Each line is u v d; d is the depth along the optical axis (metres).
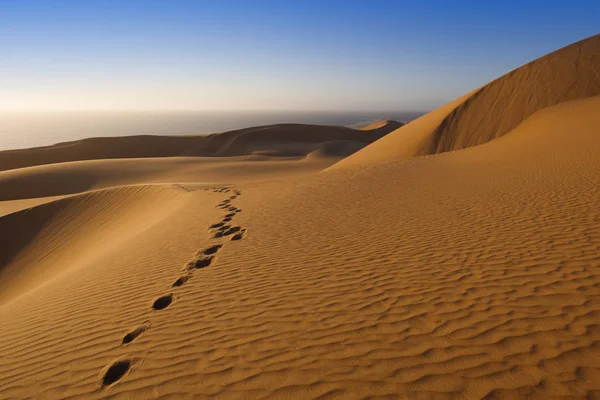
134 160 44.69
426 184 11.44
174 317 4.20
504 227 6.31
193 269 5.85
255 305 4.30
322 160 53.12
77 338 4.05
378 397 2.62
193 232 8.46
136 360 3.43
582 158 12.20
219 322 3.98
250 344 3.48
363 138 87.50
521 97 25.66
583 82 24.55
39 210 16.98
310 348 3.31
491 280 4.33
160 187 17.73
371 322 3.66
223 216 9.89
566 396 2.48
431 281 4.47
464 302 3.88
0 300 10.96
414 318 3.66
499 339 3.17
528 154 14.97
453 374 2.79
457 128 26.52
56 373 3.44
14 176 33.84
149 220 13.16
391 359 3.04
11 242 15.21
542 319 3.41
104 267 6.80
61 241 14.91
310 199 10.91
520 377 2.69
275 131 82.12
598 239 5.27
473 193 9.41
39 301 5.73
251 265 5.72
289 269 5.38
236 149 72.75
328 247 6.23
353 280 4.74
